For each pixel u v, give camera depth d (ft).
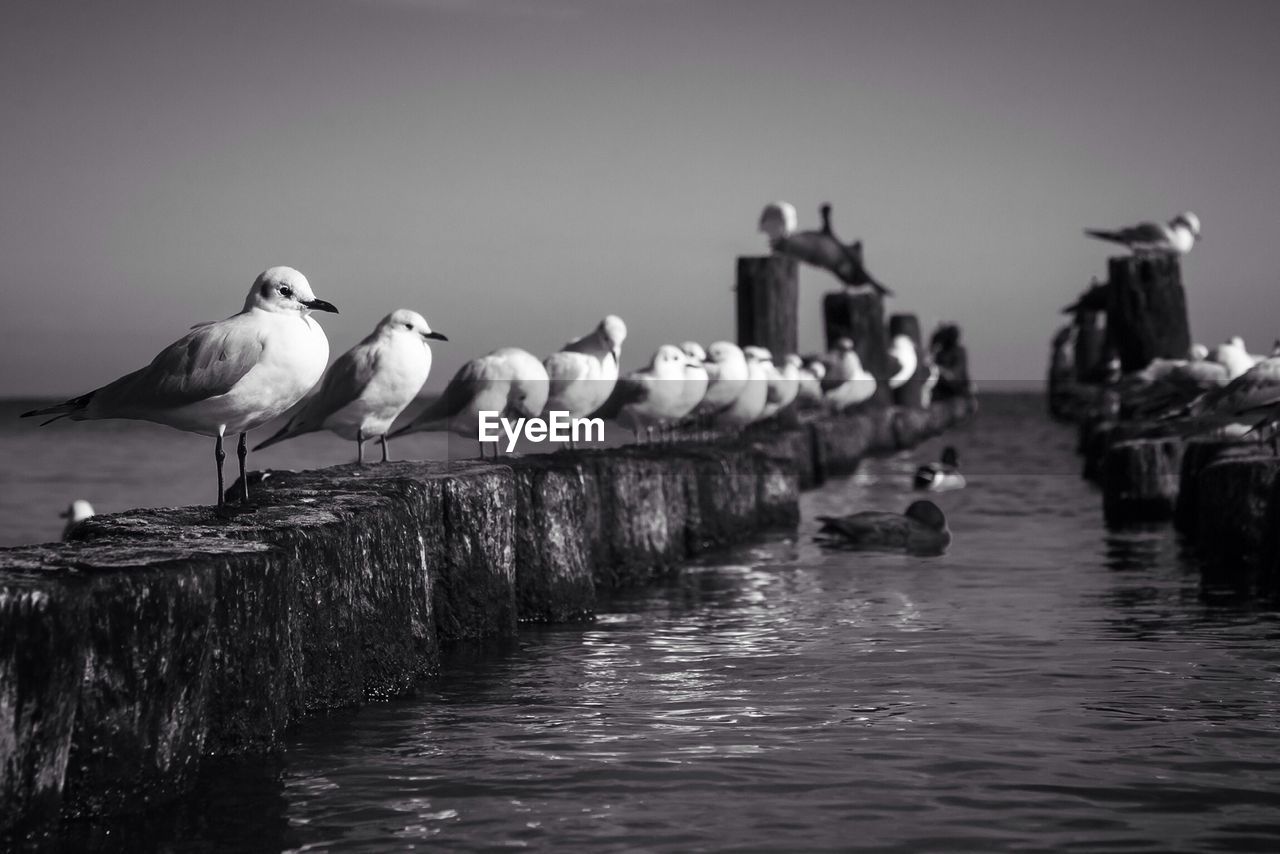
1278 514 35.32
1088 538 49.60
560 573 32.68
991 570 41.34
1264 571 36.09
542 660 27.81
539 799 18.43
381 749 20.79
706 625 32.01
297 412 31.65
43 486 87.76
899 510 61.77
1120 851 16.33
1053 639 29.63
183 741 18.26
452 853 16.49
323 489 26.71
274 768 19.71
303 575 21.94
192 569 18.28
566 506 32.96
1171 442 54.39
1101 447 76.84
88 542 20.12
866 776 19.34
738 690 24.93
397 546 24.95
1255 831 16.97
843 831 17.07
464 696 24.50
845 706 23.56
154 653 17.58
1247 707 23.15
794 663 27.40
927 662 27.30
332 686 22.90
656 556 40.52
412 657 25.17
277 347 22.74
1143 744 20.86
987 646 28.94
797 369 69.41
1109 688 24.68
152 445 142.92
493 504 29.71
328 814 17.83
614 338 41.27
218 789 18.69
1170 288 75.97
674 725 22.34
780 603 35.37
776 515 54.39
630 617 33.19
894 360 121.29
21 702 15.87
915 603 35.09
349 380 30.55
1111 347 115.24
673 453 46.34
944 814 17.66
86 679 16.98
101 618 17.02
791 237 78.84
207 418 23.00
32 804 16.07
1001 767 19.71
